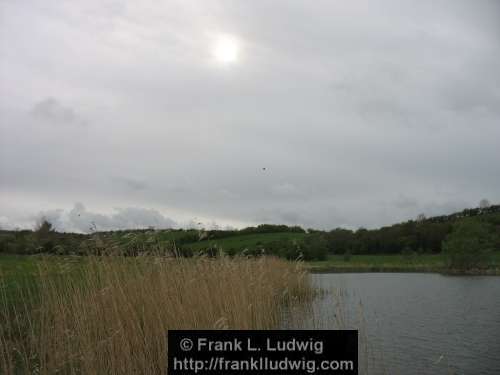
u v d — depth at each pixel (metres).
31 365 8.90
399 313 20.78
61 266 10.26
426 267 59.34
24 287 11.01
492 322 18.80
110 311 9.66
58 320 9.20
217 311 10.52
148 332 9.51
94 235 10.81
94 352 8.89
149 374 8.98
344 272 53.44
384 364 12.18
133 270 10.85
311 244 63.59
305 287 22.22
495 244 58.88
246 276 14.05
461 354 13.39
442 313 21.19
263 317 12.64
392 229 83.94
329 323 14.94
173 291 10.28
